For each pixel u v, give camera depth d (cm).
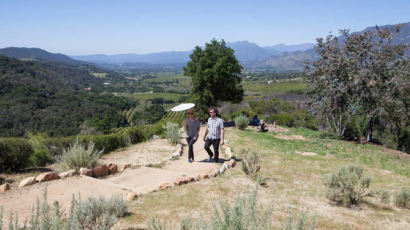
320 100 2073
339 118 2205
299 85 17050
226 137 1750
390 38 1758
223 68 2469
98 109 11444
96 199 452
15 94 10394
